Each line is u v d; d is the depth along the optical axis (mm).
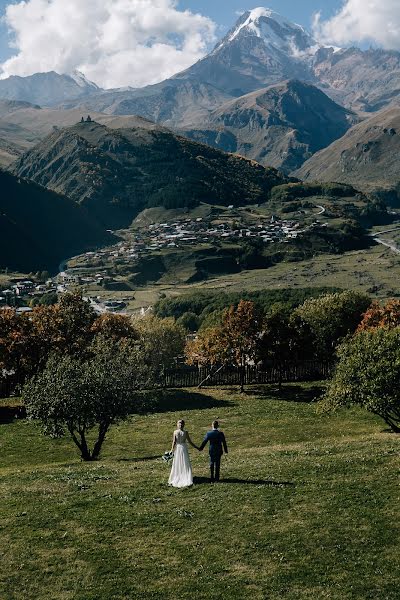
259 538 22297
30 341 76875
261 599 18344
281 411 68500
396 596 18125
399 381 46094
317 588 18797
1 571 20781
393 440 38625
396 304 82625
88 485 30141
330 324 94375
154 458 44656
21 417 67875
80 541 22828
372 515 23625
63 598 18906
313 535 22266
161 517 24688
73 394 44062
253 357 83875
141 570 20469
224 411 70125
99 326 90062
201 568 20344
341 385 49312
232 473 30812
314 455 34938
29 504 27188
